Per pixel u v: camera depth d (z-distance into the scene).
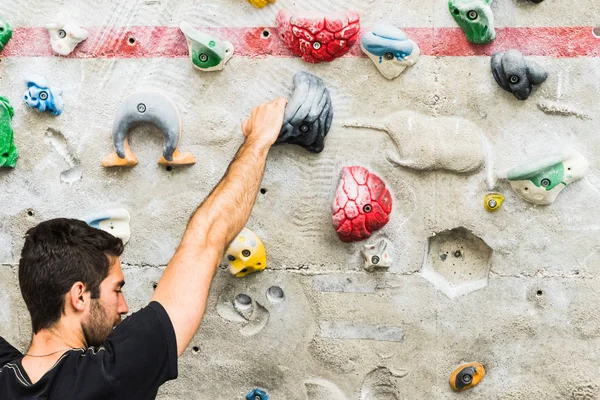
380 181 3.38
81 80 3.44
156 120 3.33
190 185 3.46
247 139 3.19
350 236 3.36
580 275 3.39
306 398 3.54
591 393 3.41
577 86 3.32
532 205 3.37
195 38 3.28
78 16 3.41
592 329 3.40
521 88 3.25
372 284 3.46
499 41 3.32
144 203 3.48
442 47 3.34
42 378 2.36
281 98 3.29
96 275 2.53
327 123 3.31
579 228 3.37
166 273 2.60
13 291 3.56
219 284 3.49
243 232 3.42
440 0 3.32
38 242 2.52
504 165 3.36
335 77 3.37
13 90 3.46
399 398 3.51
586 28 3.30
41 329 2.51
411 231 3.42
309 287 3.48
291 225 3.45
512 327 3.43
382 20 3.34
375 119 3.38
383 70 3.33
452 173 3.38
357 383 3.51
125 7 3.39
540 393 3.45
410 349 3.47
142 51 3.40
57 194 3.50
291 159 3.41
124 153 3.38
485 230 3.40
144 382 2.41
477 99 3.35
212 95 3.41
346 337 3.49
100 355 2.38
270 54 3.38
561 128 3.34
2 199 3.52
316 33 3.24
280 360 3.53
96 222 3.46
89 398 2.33
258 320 3.54
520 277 3.41
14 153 3.47
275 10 3.35
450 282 3.50
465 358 3.46
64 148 3.50
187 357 3.56
